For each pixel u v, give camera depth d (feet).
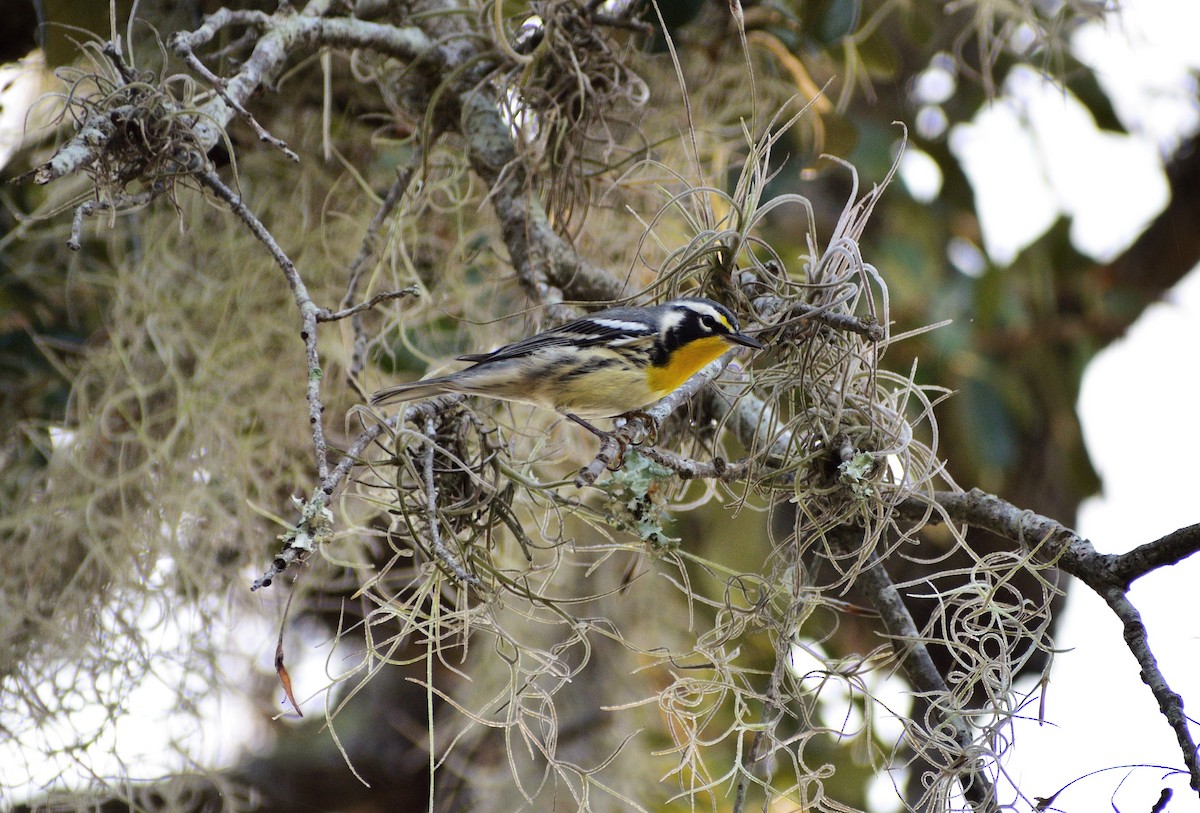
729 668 22.70
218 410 31.37
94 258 34.42
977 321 42.01
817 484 23.59
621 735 35.60
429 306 30.99
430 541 21.76
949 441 42.19
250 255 32.89
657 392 26.22
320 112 33.24
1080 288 45.65
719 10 34.42
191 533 31.65
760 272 25.21
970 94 43.01
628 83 29.94
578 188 30.19
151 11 30.76
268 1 31.22
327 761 41.78
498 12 27.02
